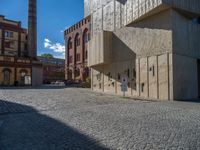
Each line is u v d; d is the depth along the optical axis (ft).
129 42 75.77
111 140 20.15
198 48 70.79
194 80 67.41
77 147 18.30
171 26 59.98
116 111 36.94
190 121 28.55
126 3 76.79
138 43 71.56
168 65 60.29
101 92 83.56
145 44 68.59
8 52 204.64
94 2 101.55
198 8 67.31
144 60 68.64
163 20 62.54
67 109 38.93
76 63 203.41
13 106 41.93
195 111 37.37
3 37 202.18
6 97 57.21
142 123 27.30
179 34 62.34
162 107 42.47
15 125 26.30
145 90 67.82
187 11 63.72
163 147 18.08
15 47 209.77
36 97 58.18
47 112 35.60
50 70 274.98
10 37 207.10
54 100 52.19
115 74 82.53
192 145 18.58
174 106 44.27
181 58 62.39
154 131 23.34
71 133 22.67
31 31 180.34
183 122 27.91
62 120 29.09
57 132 23.11
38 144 19.19
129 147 18.15
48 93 72.64
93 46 91.56
